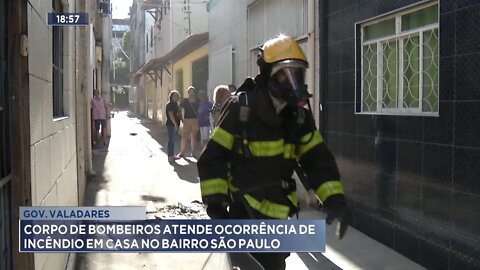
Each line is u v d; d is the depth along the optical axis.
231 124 2.84
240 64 11.88
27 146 2.80
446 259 4.71
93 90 16.41
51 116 3.94
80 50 8.19
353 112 6.43
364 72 6.33
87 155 10.33
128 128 26.08
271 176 2.87
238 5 11.91
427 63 5.22
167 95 26.14
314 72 7.48
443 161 4.73
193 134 13.66
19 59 2.72
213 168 2.84
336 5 6.84
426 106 5.25
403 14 5.58
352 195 6.47
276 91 2.73
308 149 2.93
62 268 4.52
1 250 2.59
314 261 5.23
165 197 8.59
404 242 5.37
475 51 4.32
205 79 17.91
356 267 5.07
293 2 8.45
